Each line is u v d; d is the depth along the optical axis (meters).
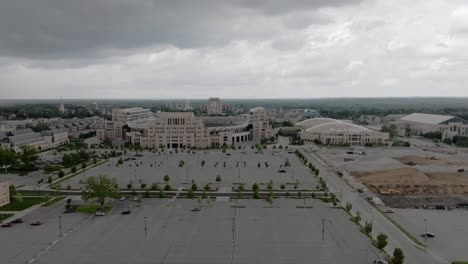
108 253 148.12
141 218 190.38
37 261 141.00
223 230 173.50
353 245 156.38
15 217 192.50
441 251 151.25
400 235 168.38
